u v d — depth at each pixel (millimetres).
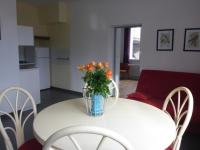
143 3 3996
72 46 5430
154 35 3932
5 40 3383
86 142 1142
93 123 1403
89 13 4938
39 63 5625
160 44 3869
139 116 1546
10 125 3123
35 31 5918
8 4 3373
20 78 3891
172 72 3545
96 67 1526
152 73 3750
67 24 5449
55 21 5449
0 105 3352
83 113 1607
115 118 1502
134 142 1138
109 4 4539
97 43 4914
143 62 4172
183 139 2764
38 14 5906
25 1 5262
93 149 1081
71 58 5500
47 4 5527
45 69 5840
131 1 4168
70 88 5664
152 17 3910
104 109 1686
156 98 3471
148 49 4059
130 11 4219
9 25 3424
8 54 3453
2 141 2656
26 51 4770
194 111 2750
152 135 1227
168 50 3783
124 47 8312
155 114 1594
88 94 1544
